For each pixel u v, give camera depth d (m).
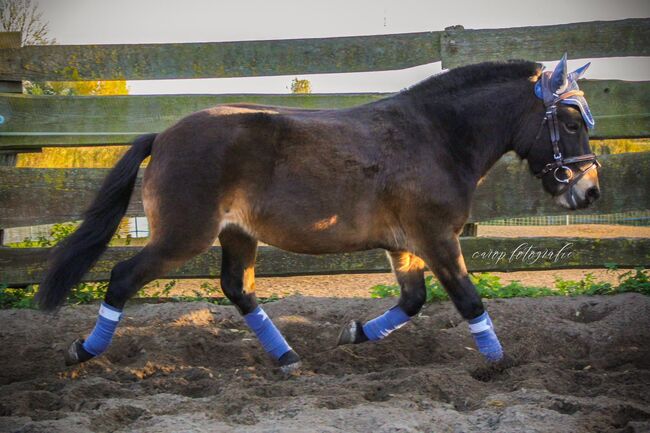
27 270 8.43
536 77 6.11
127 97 8.49
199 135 5.56
